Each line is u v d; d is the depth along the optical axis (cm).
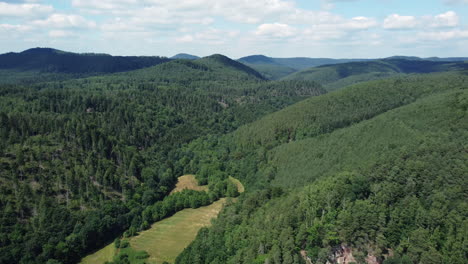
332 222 9219
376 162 11662
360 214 9031
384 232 8800
